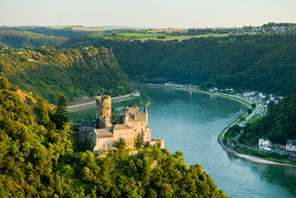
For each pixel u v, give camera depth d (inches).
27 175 6668.3
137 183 7480.3
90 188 6953.7
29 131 7583.7
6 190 6131.9
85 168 7130.9
